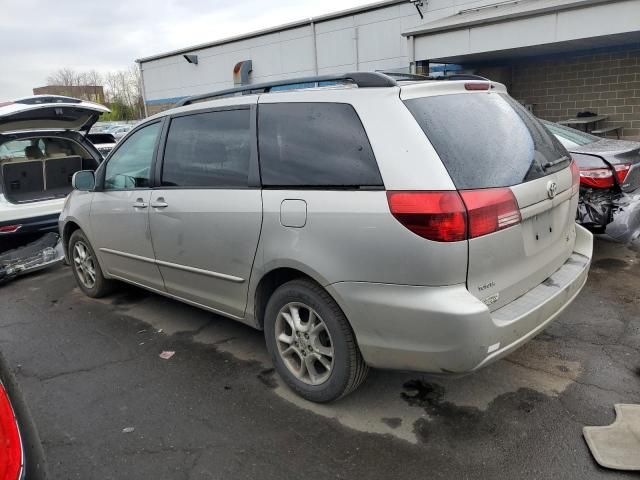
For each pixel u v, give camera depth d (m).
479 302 2.38
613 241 5.78
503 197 2.52
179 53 17.25
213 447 2.72
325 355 2.92
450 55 9.66
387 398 3.08
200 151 3.48
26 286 5.64
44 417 3.07
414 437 2.72
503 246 2.54
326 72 13.30
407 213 2.39
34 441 1.96
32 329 4.40
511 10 9.32
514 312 2.58
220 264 3.35
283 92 3.09
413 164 2.45
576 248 3.43
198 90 17.09
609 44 10.16
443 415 2.89
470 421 2.83
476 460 2.53
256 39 14.72
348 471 2.50
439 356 2.43
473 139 2.64
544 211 2.83
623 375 3.19
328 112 2.81
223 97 3.60
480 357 2.41
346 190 2.64
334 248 2.65
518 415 2.85
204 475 2.51
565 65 11.23
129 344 4.00
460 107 2.78
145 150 3.97
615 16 7.89
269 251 2.97
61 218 5.12
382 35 12.05
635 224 4.96
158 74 18.44
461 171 2.45
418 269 2.39
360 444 2.69
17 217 5.74
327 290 2.72
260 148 3.08
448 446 2.64
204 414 3.01
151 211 3.81
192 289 3.71
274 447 2.69
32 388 3.41
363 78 2.77
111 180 4.34
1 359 2.19
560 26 8.38
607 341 3.62
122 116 37.47
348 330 2.75
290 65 14.10
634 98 10.52
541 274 2.93
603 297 4.36
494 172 2.57
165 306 4.76
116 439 2.82
